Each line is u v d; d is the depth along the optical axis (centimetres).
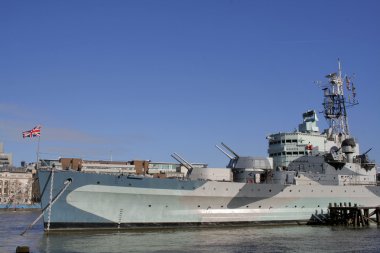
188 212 3638
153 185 3488
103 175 3347
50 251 2522
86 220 3306
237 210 3856
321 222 4244
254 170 4150
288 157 4706
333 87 5100
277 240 3141
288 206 4125
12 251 2505
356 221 4216
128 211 3425
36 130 3506
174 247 2730
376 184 4747
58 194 3234
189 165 4056
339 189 4397
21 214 7819
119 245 2769
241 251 2638
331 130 5047
